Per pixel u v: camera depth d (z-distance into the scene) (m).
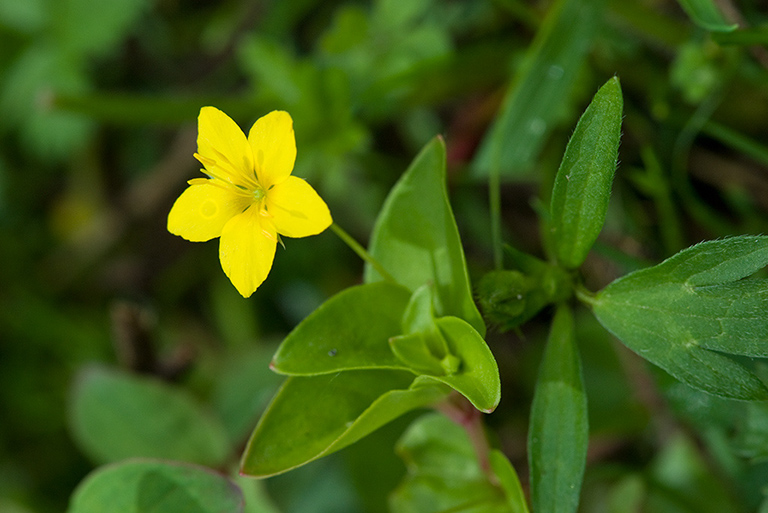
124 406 0.16
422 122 0.18
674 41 0.16
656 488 0.15
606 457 0.16
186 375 0.18
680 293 0.12
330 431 0.13
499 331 0.13
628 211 0.16
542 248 0.17
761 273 0.14
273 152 0.13
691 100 0.16
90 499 0.14
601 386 0.17
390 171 0.18
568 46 0.15
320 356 0.13
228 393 0.17
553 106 0.15
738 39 0.14
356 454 0.16
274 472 0.13
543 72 0.15
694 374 0.12
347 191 0.18
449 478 0.14
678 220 0.16
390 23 0.17
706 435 0.15
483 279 0.13
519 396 0.17
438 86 0.17
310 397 0.13
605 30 0.16
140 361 0.17
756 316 0.12
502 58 0.17
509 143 0.16
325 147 0.17
